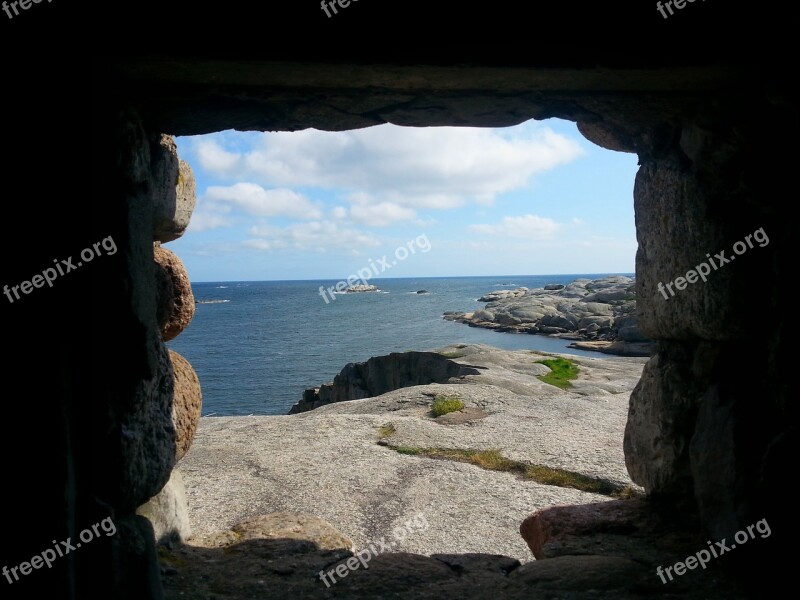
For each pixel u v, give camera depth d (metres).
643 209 4.40
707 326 3.79
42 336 2.78
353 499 6.57
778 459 3.41
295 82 3.35
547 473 7.20
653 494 4.45
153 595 3.07
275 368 32.81
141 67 3.08
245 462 7.84
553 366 16.41
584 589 3.46
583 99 3.71
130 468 3.13
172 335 4.85
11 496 2.69
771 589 3.31
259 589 3.66
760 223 3.61
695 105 3.78
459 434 8.87
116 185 3.11
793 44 3.19
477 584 3.69
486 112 3.81
